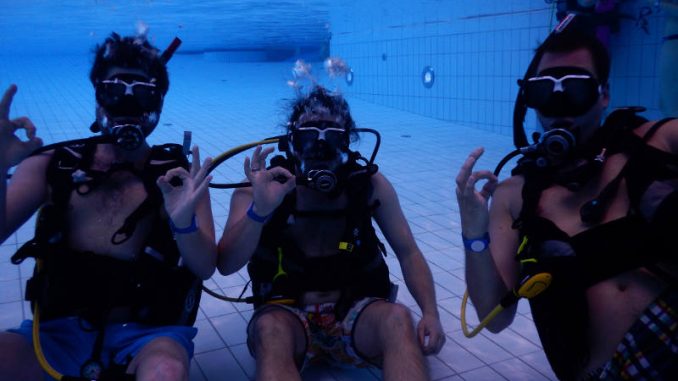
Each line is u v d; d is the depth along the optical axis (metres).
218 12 11.11
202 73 14.29
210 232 1.68
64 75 12.66
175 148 1.73
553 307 1.40
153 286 1.58
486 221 1.43
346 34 10.45
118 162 1.62
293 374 1.50
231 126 7.55
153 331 1.56
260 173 1.58
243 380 1.93
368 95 9.95
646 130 1.41
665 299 1.26
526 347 2.18
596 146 1.39
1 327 2.23
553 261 1.38
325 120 1.75
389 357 1.55
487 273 1.48
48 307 1.55
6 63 14.55
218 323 2.36
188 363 1.51
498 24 6.73
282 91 11.17
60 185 1.56
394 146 6.34
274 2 10.44
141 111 1.56
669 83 4.29
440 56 7.88
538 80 1.37
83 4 10.19
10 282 2.69
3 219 1.39
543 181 1.47
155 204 1.59
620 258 1.32
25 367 1.42
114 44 1.60
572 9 5.28
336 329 1.81
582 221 1.38
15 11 10.35
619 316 1.32
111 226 1.58
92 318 1.52
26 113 8.07
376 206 1.88
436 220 3.79
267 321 1.67
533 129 6.40
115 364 1.42
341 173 1.79
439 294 2.64
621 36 5.41
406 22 8.50
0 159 1.34
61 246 1.53
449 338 2.25
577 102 1.33
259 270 1.86
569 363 1.42
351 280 1.83
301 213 1.81
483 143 6.43
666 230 1.27
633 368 1.26
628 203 1.35
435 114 8.21
